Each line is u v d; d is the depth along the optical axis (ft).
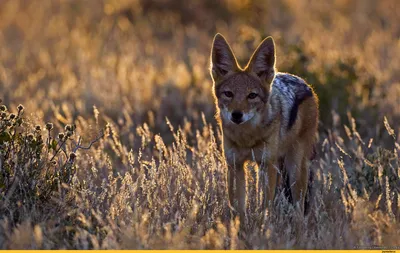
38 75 67.77
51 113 53.16
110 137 46.73
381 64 65.72
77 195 31.81
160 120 53.16
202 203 33.63
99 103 55.42
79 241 29.68
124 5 103.86
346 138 49.19
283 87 37.73
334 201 36.35
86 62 72.90
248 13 95.40
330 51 62.80
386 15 98.12
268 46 35.47
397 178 37.58
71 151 35.50
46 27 96.32
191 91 56.80
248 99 34.58
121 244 29.12
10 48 84.02
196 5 101.96
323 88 51.75
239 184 35.78
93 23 98.68
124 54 76.95
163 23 97.96
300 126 38.42
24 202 31.32
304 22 93.40
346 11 103.14
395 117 51.70
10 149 32.53
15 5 106.22
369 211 33.19
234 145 35.37
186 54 80.38
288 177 38.83
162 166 34.88
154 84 62.34
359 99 53.88
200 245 29.22
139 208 31.73
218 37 35.99
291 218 33.78
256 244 29.86
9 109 53.36
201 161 38.58
